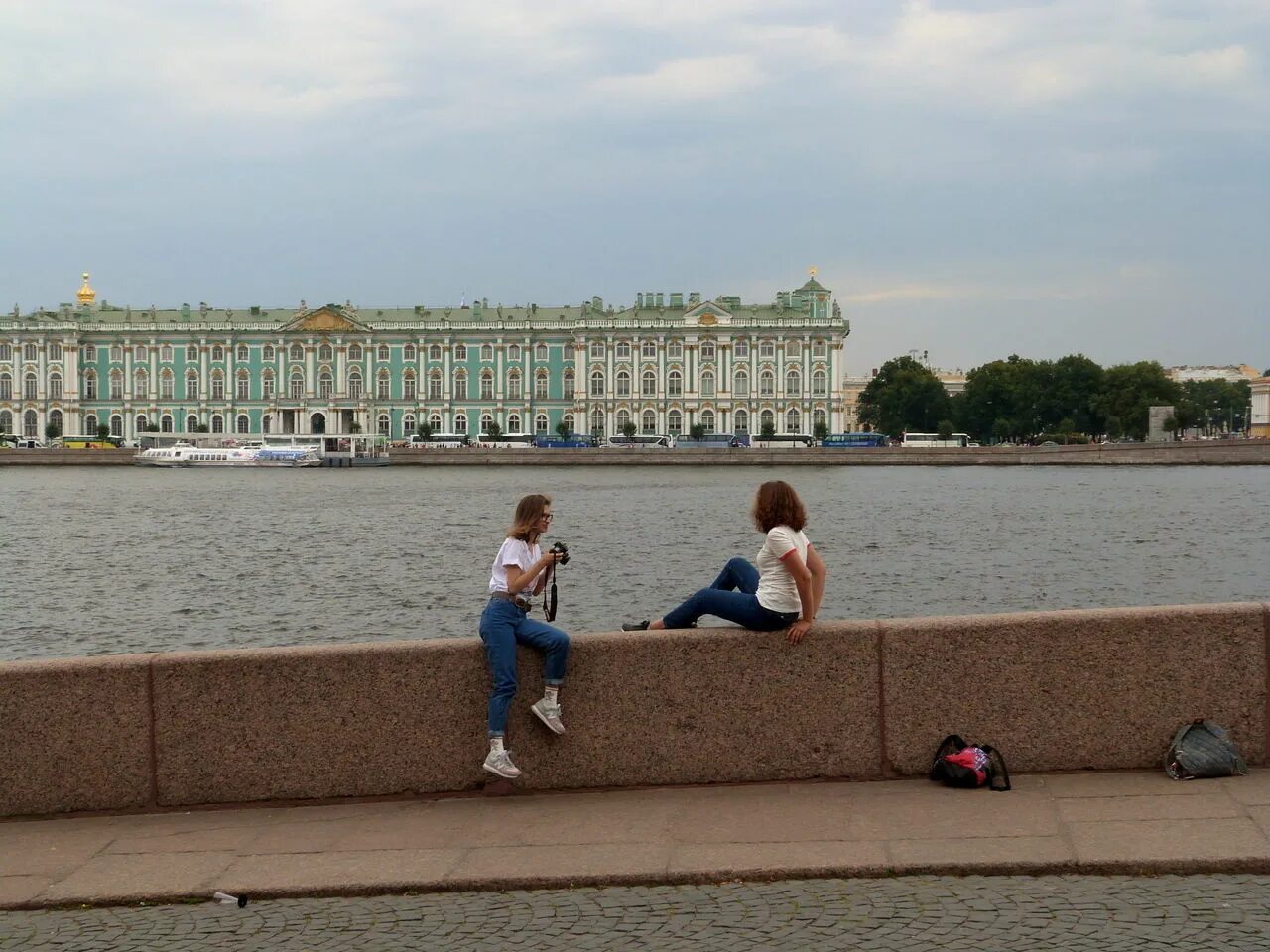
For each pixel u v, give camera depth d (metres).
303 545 42.50
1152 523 49.12
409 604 29.39
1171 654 7.89
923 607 28.59
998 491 71.56
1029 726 7.91
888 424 138.88
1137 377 133.88
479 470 109.56
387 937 5.86
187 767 7.88
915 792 7.62
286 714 7.92
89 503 64.75
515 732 7.97
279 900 6.42
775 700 7.96
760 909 6.02
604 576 33.47
